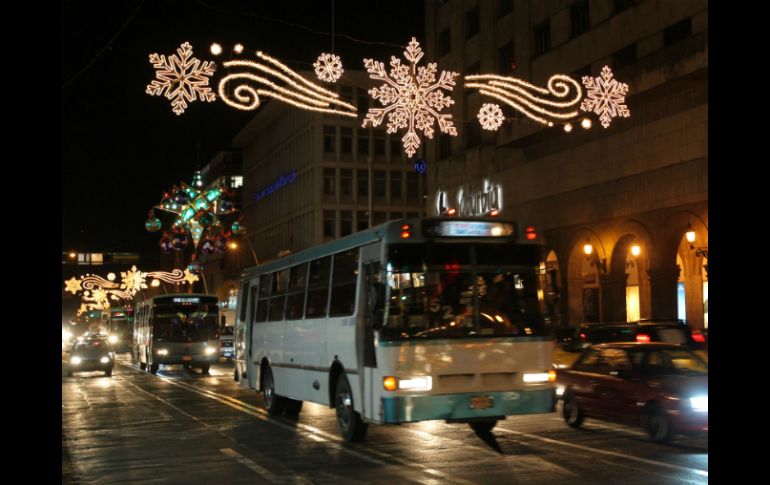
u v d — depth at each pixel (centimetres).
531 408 1210
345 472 1053
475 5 4712
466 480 976
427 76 1775
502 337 1216
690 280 3425
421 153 5406
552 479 972
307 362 1553
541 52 4119
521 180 4225
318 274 1525
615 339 1969
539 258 1264
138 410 1967
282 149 8669
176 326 3784
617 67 3556
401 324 1184
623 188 3481
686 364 1357
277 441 1368
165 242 5566
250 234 9931
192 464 1147
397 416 1159
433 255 1217
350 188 7669
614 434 1386
